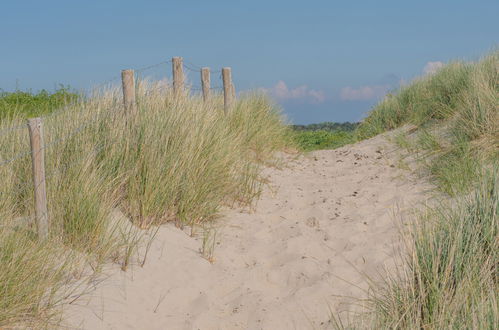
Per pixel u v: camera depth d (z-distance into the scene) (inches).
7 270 159.3
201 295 196.9
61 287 174.2
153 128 265.6
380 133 490.3
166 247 224.1
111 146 252.8
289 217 282.5
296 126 685.3
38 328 152.4
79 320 162.9
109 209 221.5
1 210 196.4
